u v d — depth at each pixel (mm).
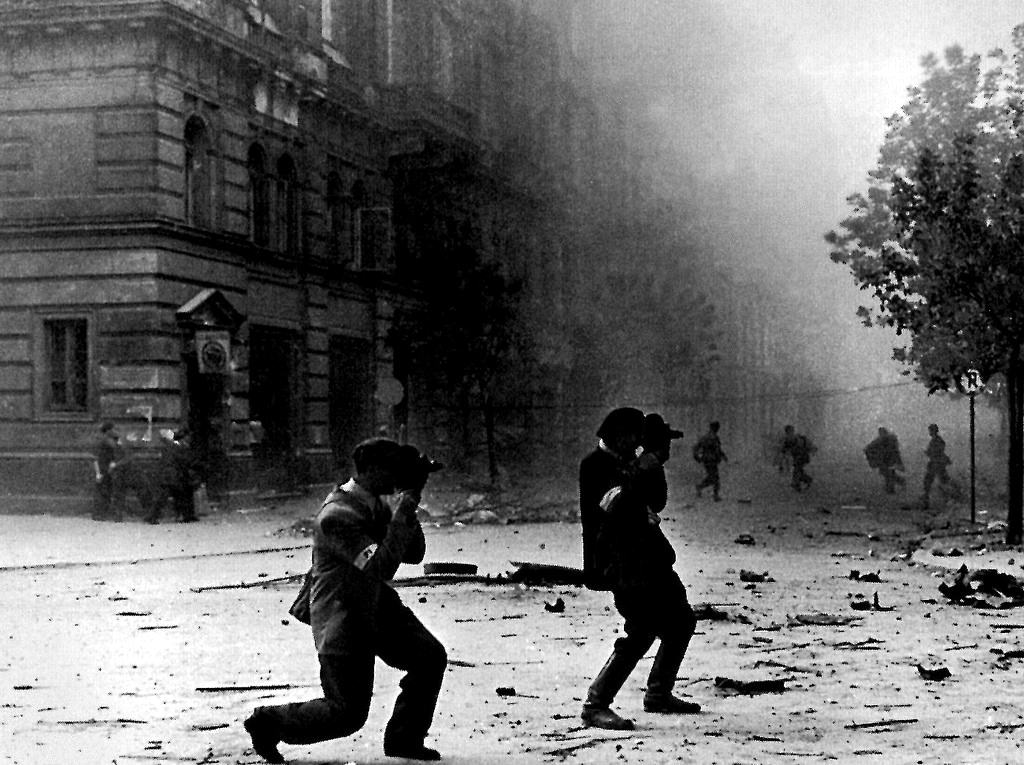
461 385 44125
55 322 30719
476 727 7879
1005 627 12297
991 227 22578
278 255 35531
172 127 30734
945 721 8062
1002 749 7281
